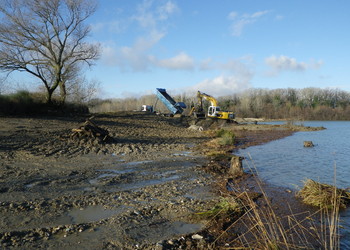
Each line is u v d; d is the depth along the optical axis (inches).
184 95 3718.0
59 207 253.8
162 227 217.2
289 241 200.4
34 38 1083.3
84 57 1214.9
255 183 360.8
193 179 371.2
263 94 4456.2
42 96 1214.9
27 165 407.2
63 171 384.8
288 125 1475.1
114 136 756.0
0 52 1020.5
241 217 243.9
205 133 1037.8
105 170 404.8
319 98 4138.8
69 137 628.4
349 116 3191.4
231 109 3592.5
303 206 274.7
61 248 180.5
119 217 231.3
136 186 331.9
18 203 258.4
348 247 192.9
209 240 198.8
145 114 1435.8
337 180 382.3
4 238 191.5
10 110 1012.5
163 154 556.4
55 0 1058.1
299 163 498.0
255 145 746.2
